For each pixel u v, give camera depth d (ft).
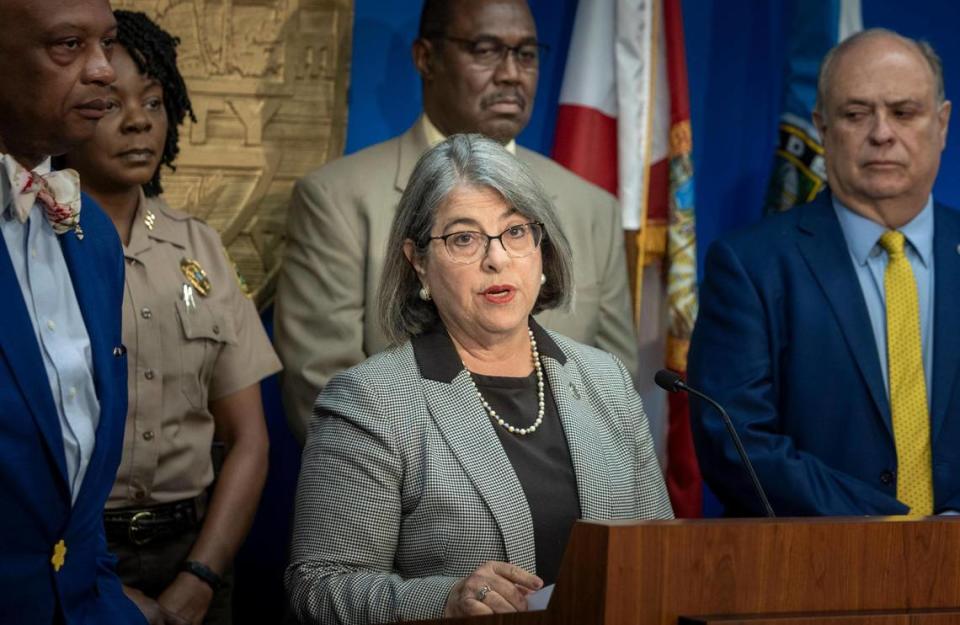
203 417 15.42
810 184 20.75
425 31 18.37
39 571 9.49
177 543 14.99
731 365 16.40
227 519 15.25
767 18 22.58
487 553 11.12
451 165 11.79
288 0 19.51
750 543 8.17
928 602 8.62
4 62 9.21
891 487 16.11
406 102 20.98
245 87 19.39
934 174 17.03
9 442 9.16
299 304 17.24
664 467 20.99
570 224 18.15
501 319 11.66
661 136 20.86
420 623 8.96
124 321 14.74
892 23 22.97
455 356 11.82
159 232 15.55
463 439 11.41
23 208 9.37
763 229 17.13
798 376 16.39
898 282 16.71
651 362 21.18
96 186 14.99
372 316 16.93
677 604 8.00
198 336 15.31
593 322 17.95
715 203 22.54
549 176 18.42
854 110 16.81
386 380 11.63
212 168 19.31
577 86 20.70
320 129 19.75
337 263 17.17
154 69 15.35
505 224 11.72
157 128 15.38
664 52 20.92
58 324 9.71
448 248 11.68
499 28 17.95
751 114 22.62
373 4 20.74
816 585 8.32
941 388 16.35
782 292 16.67
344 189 17.56
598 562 7.93
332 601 10.76
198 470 15.25
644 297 21.18
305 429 16.76
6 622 9.35
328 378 16.75
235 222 19.42
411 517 11.26
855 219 16.99
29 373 9.26
